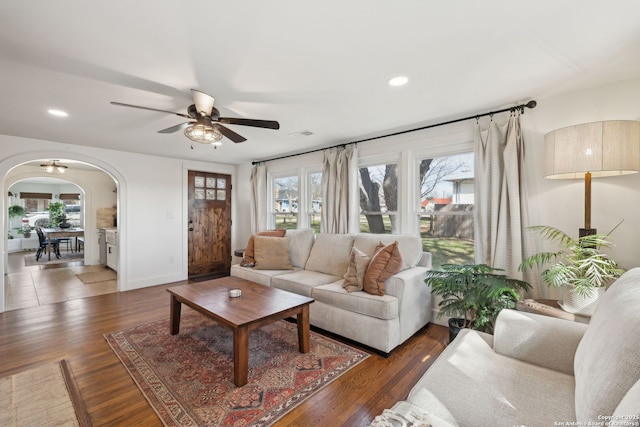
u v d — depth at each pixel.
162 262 4.96
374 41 1.69
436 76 2.12
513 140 2.57
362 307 2.54
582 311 1.80
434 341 2.70
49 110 2.72
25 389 1.96
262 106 2.68
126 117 2.91
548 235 2.46
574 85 2.27
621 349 0.90
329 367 2.24
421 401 1.18
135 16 1.45
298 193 4.83
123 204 4.53
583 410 0.96
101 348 2.55
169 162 5.07
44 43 1.67
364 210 4.01
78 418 1.69
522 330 1.53
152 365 2.26
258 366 2.25
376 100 2.56
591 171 1.88
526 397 1.18
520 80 2.19
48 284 4.86
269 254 3.80
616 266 1.94
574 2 1.37
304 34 1.61
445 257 3.28
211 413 1.74
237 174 5.99
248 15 1.45
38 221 10.26
